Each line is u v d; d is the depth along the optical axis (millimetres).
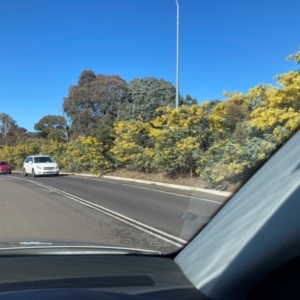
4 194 19031
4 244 4059
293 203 2225
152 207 14008
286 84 15484
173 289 2383
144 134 30109
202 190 12039
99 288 2414
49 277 2723
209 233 2746
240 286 2201
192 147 22438
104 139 34000
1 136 83750
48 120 73562
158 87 46344
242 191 2793
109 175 32688
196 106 23641
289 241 2172
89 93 54688
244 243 2271
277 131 14773
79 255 3631
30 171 35219
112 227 10203
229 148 16547
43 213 12859
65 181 27891
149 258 3584
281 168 2561
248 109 19281
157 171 28469
